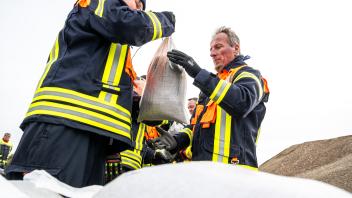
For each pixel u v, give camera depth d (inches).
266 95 112.4
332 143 399.9
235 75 106.4
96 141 81.0
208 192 25.1
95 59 82.0
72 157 74.6
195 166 29.9
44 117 75.1
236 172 28.4
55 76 78.9
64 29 85.7
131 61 89.4
